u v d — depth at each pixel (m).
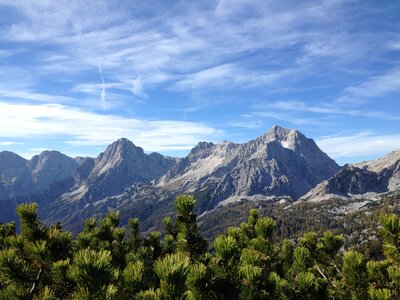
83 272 4.47
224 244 6.57
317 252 10.64
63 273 6.45
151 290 5.19
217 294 6.06
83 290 4.42
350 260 7.87
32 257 6.78
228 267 6.45
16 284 6.43
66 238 7.64
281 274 9.45
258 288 6.64
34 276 6.71
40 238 7.45
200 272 6.02
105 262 4.58
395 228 7.46
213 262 6.89
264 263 9.02
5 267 6.38
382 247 7.63
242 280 6.68
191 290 5.96
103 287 4.50
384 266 7.87
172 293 4.89
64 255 7.39
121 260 13.12
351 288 7.86
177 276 4.95
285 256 11.66
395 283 7.07
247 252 7.81
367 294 7.60
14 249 7.25
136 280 6.22
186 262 5.12
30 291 6.33
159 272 5.07
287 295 7.38
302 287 7.28
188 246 9.99
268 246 9.55
